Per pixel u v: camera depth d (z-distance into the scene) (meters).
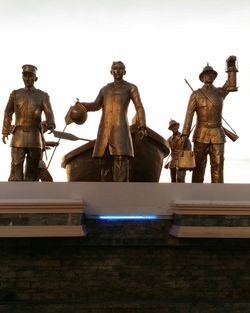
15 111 10.77
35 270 9.32
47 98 10.87
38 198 9.58
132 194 9.77
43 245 9.32
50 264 9.38
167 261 9.62
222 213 9.21
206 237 9.12
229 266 9.69
